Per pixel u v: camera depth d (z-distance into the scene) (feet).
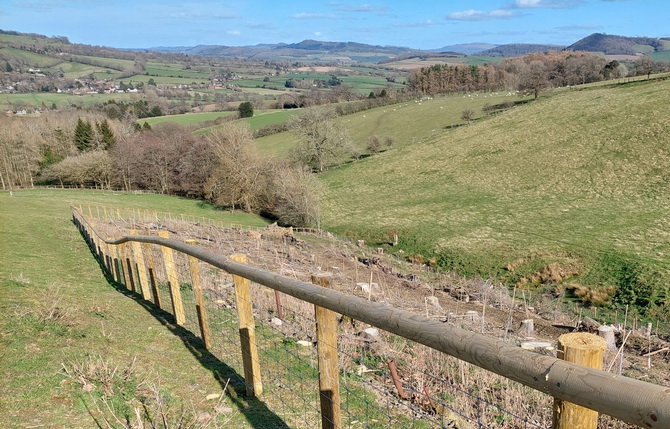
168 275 19.86
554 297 70.28
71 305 20.59
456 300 49.73
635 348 33.83
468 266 85.10
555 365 5.05
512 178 134.92
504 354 5.68
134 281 28.32
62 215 91.40
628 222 91.09
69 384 12.35
